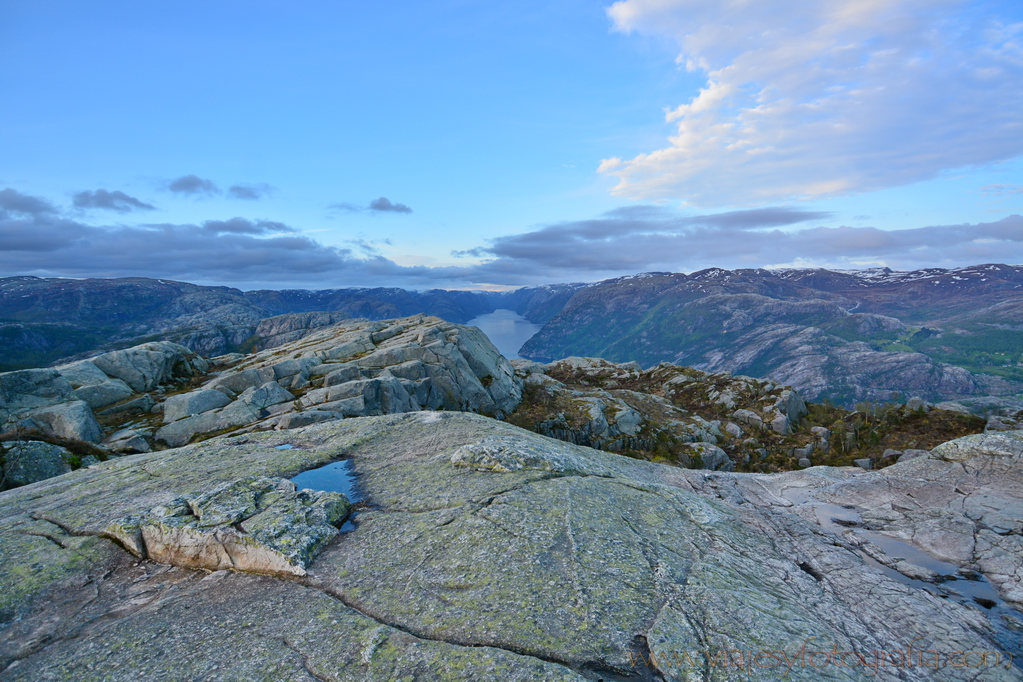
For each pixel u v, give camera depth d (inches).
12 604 439.2
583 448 984.3
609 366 4960.6
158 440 1904.5
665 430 3282.5
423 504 589.6
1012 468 813.2
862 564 552.4
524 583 414.0
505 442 749.9
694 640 354.3
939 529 673.0
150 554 518.9
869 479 870.4
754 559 508.4
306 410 2160.4
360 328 3784.5
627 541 498.0
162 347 2637.8
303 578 448.5
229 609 414.3
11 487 1348.4
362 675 317.7
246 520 519.2
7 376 1802.4
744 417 3503.9
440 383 2974.9
